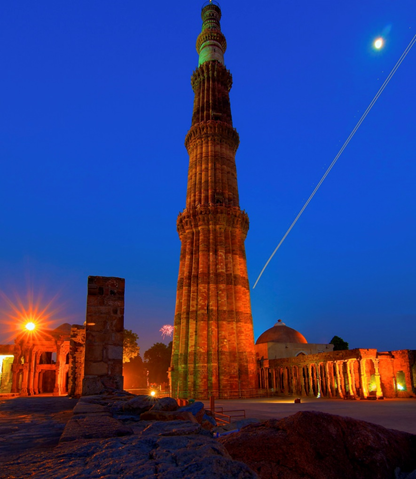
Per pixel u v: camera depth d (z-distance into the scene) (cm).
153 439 476
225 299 5938
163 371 12362
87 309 1538
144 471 357
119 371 1500
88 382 1455
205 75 7862
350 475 646
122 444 467
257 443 696
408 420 2369
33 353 4419
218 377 5531
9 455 469
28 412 1085
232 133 7294
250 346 5866
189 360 5681
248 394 5516
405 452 703
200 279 6066
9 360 4844
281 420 737
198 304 5931
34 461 422
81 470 369
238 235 6506
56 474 356
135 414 980
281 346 7819
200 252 6238
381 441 685
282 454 670
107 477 347
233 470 369
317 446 668
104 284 1582
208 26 8488
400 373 5019
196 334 5828
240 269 6294
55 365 4572
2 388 4722
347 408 3331
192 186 7000
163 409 950
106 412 858
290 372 6394
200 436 494
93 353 1495
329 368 5322
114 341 1527
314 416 700
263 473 656
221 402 4712
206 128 7162
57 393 4303
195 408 1147
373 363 4844
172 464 384
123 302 1584
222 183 6900
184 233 6650
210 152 7044
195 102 7919
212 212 6400
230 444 714
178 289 6362
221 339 5703
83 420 684
